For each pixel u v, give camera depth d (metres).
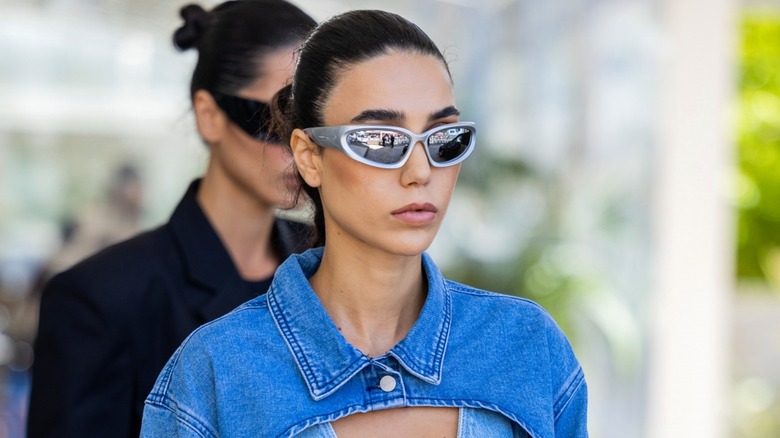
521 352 2.50
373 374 2.37
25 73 12.96
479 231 10.20
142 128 14.15
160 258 3.43
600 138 9.62
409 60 2.28
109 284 3.31
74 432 3.21
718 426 8.71
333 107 2.30
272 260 3.75
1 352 9.23
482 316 2.54
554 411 2.58
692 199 8.48
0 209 13.95
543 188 10.23
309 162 2.40
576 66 9.96
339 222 2.33
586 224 9.76
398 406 2.35
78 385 3.24
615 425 9.16
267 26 3.48
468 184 10.31
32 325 10.11
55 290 3.34
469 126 2.29
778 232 17.23
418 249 2.26
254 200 3.59
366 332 2.44
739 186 17.22
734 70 9.81
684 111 8.48
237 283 3.50
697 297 8.49
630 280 9.12
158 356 3.37
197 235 3.50
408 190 2.24
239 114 3.46
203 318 3.41
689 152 8.48
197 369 2.39
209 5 7.73
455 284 2.62
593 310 9.41
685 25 8.45
